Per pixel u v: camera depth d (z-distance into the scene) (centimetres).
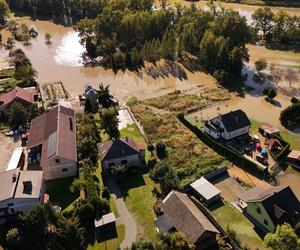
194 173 8244
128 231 6806
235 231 6744
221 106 11206
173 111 10925
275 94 11506
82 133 9369
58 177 8138
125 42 15212
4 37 17262
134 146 8450
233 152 8656
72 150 8344
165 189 7556
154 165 8425
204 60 13700
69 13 19475
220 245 6350
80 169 8312
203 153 8938
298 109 10112
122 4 16925
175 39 14638
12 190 6825
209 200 7369
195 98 11662
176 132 9806
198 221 6316
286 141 9325
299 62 14150
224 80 12481
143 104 11312
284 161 8675
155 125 10125
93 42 15275
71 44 16400
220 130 9406
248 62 14188
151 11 16400
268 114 10781
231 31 13812
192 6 17000
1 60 14675
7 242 6216
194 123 10269
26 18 19812
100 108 10956
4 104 10462
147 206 7350
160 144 8919
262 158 8625
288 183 8075
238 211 7250
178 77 13188
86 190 7494
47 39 16638
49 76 13450
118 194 7688
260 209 6775
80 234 6366
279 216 6538
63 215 6900
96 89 12419
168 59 14400
